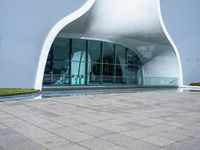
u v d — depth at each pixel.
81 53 20.05
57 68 18.64
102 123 6.46
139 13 18.92
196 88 22.11
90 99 11.85
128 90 18.98
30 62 13.98
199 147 4.62
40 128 5.73
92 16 17.23
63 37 18.98
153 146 4.61
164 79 23.64
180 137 5.30
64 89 15.77
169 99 13.30
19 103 9.66
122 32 20.34
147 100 12.35
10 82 13.40
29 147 4.32
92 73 20.73
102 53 21.41
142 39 21.67
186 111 9.05
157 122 6.84
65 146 4.44
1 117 6.87
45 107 8.86
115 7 17.75
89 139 4.93
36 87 14.15
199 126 6.46
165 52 22.70
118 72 22.70
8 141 4.65
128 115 7.80
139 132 5.62
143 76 25.19
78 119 6.90
